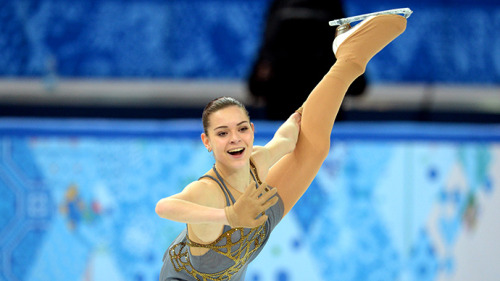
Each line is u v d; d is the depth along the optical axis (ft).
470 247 46.19
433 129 45.70
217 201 27.50
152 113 70.74
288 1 52.37
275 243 45.14
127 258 44.60
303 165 32.09
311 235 45.14
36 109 70.74
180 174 44.47
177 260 29.89
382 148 45.29
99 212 44.47
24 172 44.24
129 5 73.72
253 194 24.82
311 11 51.80
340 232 45.24
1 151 44.16
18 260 44.47
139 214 44.52
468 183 46.01
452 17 73.87
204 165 44.55
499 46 74.38
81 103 71.00
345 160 45.11
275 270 45.14
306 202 45.14
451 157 45.75
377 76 74.13
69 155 44.29
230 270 29.22
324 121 32.07
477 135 45.78
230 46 74.18
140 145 44.37
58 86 71.51
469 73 74.49
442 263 46.06
